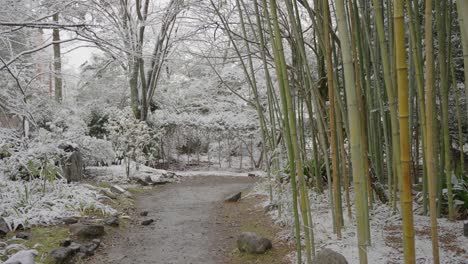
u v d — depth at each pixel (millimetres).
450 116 4133
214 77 11531
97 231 3506
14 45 7258
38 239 3209
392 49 2838
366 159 3172
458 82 4223
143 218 4438
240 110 11469
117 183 6617
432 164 1784
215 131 10602
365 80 3375
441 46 2617
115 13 8641
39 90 7867
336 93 2840
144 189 6570
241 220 4199
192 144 10875
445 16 2721
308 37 6215
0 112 6852
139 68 10234
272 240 3238
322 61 3977
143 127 7812
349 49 1561
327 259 2219
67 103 9703
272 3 2160
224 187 6996
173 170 9781
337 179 2754
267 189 5367
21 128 6914
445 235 2676
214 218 4426
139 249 3318
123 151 7523
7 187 4223
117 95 12664
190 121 10477
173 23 9180
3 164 4629
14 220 3443
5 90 6094
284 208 3762
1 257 2758
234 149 11094
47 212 3814
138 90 10422
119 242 3502
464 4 1230
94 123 9609
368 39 2916
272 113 3602
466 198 3018
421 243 2551
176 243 3490
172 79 13016
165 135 10523
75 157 6086
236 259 2980
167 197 5922
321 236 2965
